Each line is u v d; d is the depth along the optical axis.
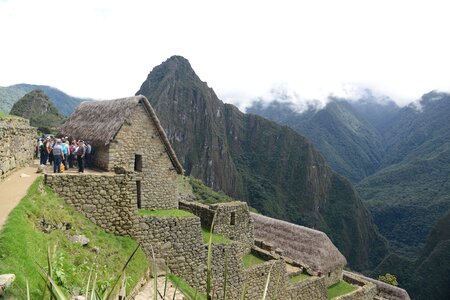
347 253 182.88
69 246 10.81
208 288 3.91
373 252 183.00
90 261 10.90
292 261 24.84
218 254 16.19
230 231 19.97
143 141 17.39
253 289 17.56
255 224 37.03
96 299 4.67
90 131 18.25
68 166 17.58
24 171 15.59
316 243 31.67
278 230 34.94
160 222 14.63
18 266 7.21
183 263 15.11
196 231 15.54
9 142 14.43
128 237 13.92
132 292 11.47
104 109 19.09
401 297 43.66
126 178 13.97
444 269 113.06
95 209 13.33
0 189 11.78
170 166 18.42
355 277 35.69
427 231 174.88
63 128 21.56
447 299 106.12
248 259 19.94
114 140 16.33
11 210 9.73
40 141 20.97
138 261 13.27
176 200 18.77
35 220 10.42
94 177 13.31
